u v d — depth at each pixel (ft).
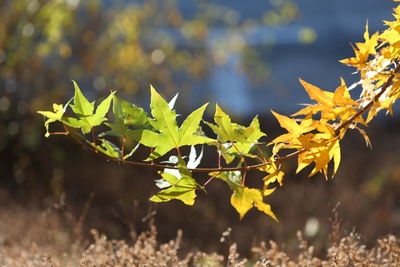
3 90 22.65
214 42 27.40
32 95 23.06
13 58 22.56
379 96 6.19
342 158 25.79
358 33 61.46
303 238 15.64
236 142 6.17
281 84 40.09
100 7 24.16
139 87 24.91
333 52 55.72
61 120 5.83
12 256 10.98
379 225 17.48
